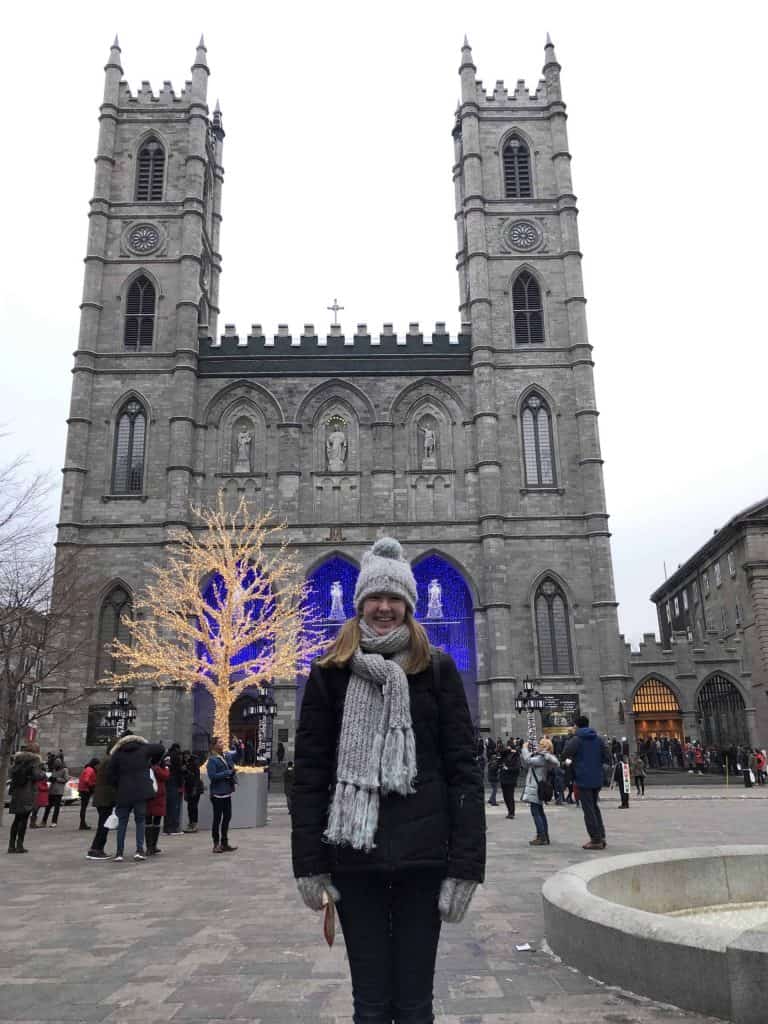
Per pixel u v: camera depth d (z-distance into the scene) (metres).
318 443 53.56
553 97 60.97
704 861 8.87
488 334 54.50
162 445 52.44
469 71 61.06
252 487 52.34
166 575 46.22
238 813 23.64
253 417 53.88
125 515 50.94
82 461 51.53
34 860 16.20
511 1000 6.28
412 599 4.12
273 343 55.09
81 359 53.25
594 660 49.28
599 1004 6.14
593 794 15.90
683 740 51.03
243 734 48.22
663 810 25.69
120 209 57.44
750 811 24.62
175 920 9.80
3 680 31.61
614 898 8.28
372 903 3.71
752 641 53.19
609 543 50.59
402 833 3.67
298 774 3.90
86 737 46.53
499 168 59.66
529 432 54.00
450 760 3.89
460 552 51.06
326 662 4.01
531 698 40.19
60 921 9.78
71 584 37.31
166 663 42.56
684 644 52.53
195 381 53.75
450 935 8.68
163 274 56.12
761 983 5.49
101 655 48.31
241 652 49.50
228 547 43.44
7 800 35.50
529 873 13.03
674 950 6.06
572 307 55.66
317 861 3.77
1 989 6.75
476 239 56.69
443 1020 5.82
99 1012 6.08
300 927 9.35
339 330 55.25
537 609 50.47
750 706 51.16
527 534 51.31
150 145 59.72
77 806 36.69
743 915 8.64
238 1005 6.23
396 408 54.12
